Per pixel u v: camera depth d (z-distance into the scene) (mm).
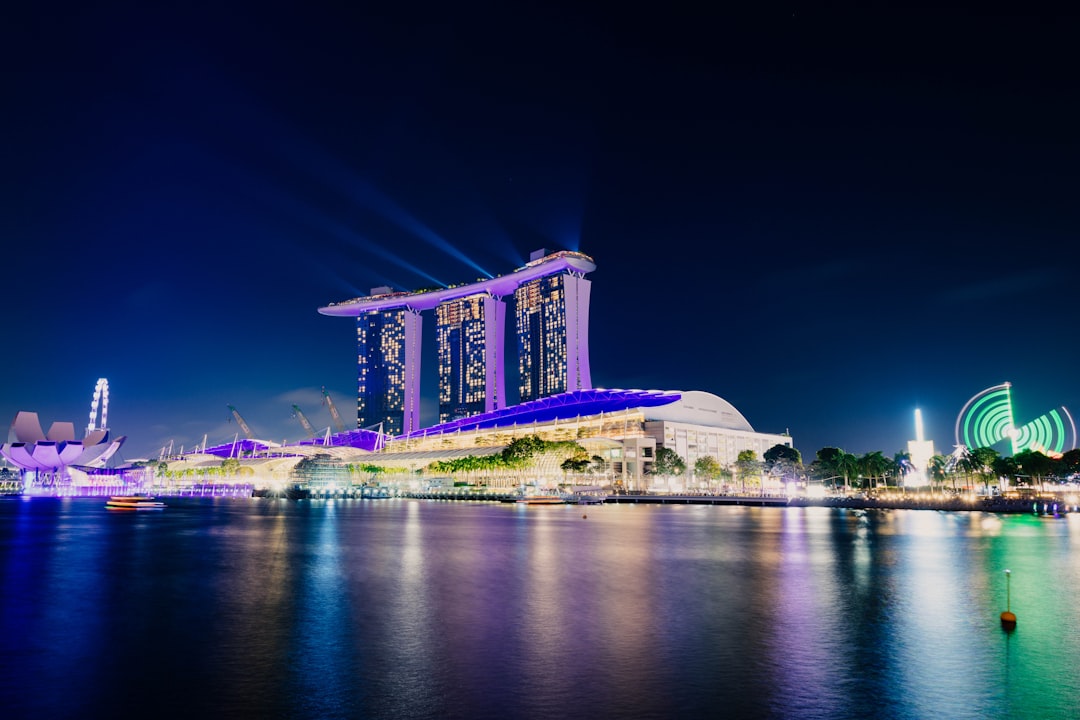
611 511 167250
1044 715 26031
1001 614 41969
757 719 25578
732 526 115688
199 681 30031
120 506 190500
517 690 28688
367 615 43281
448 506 199375
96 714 26219
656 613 43875
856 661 32906
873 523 123688
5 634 38594
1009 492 194375
